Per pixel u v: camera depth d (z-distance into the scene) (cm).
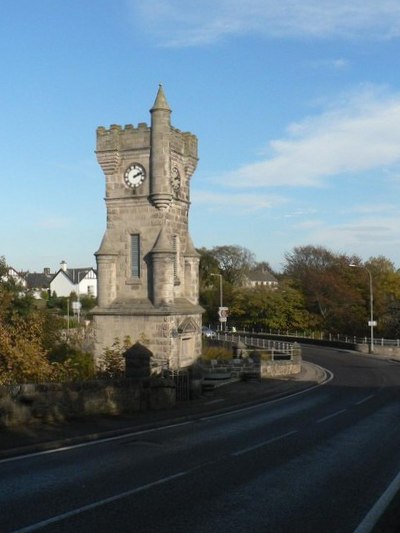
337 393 3036
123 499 1016
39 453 1397
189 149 3694
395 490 1118
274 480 1185
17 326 2762
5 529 848
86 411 1911
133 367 2294
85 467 1255
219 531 862
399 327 7162
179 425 1947
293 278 9212
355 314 7669
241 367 3634
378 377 3853
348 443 1627
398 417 2172
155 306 3356
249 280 11069
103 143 3544
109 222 3556
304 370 4234
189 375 2733
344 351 6103
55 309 8281
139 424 1839
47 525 868
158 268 3366
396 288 7769
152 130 3422
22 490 1058
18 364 2503
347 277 8050
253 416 2208
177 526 879
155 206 3438
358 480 1195
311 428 1908
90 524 877
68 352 3644
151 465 1300
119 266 3509
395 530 882
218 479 1184
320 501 1035
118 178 3541
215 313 8900
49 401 1767
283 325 8000
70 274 12406
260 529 877
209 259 10000
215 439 1675
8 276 5306
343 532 872
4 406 1612
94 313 3469
